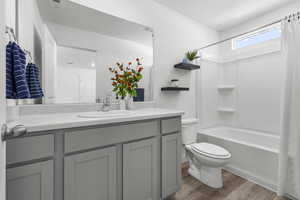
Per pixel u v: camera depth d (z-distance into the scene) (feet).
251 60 8.57
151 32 6.64
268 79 7.87
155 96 6.89
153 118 4.48
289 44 5.08
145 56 6.47
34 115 4.11
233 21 8.90
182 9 7.66
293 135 4.91
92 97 5.20
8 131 1.47
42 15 4.40
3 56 1.48
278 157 5.26
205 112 9.17
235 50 9.32
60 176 2.98
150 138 4.40
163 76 7.19
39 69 4.29
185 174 6.70
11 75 2.84
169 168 4.81
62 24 4.71
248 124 8.66
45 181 2.78
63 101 4.69
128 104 5.69
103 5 5.45
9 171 2.47
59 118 3.52
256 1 7.07
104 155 3.49
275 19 7.71
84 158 3.20
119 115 4.12
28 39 4.06
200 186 5.75
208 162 5.46
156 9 6.96
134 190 4.01
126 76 5.61
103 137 3.48
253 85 8.47
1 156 1.40
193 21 8.63
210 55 9.48
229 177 6.33
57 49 4.61
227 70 9.79
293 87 4.98
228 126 9.61
